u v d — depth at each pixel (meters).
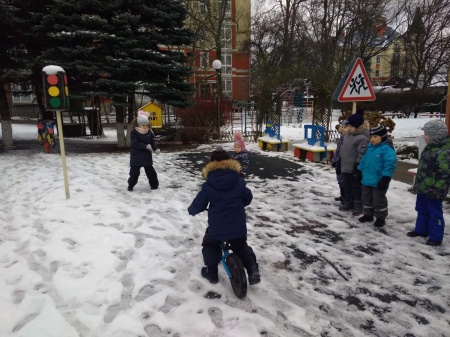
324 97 13.93
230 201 3.38
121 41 13.05
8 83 14.87
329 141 15.16
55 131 22.77
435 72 35.34
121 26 13.21
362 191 5.38
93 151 14.04
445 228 5.01
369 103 31.59
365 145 5.46
